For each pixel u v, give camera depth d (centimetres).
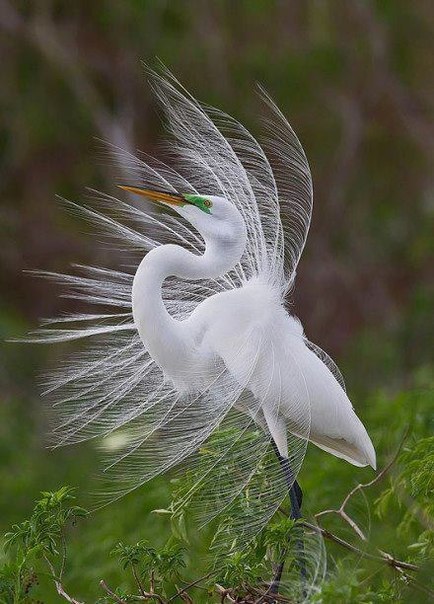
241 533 806
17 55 2380
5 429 1791
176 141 963
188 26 2411
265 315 904
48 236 2370
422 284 2350
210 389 895
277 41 2438
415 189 2473
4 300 2373
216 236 860
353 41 2475
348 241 2438
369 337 2241
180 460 852
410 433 1081
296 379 903
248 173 930
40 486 1557
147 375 919
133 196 1911
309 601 701
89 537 1212
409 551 883
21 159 2398
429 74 2494
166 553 775
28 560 766
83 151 2353
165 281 966
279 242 930
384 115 2480
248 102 2353
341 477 1098
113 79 2391
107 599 764
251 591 785
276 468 895
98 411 904
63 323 1251
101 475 977
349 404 941
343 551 970
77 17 2408
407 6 2497
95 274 1086
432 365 2011
